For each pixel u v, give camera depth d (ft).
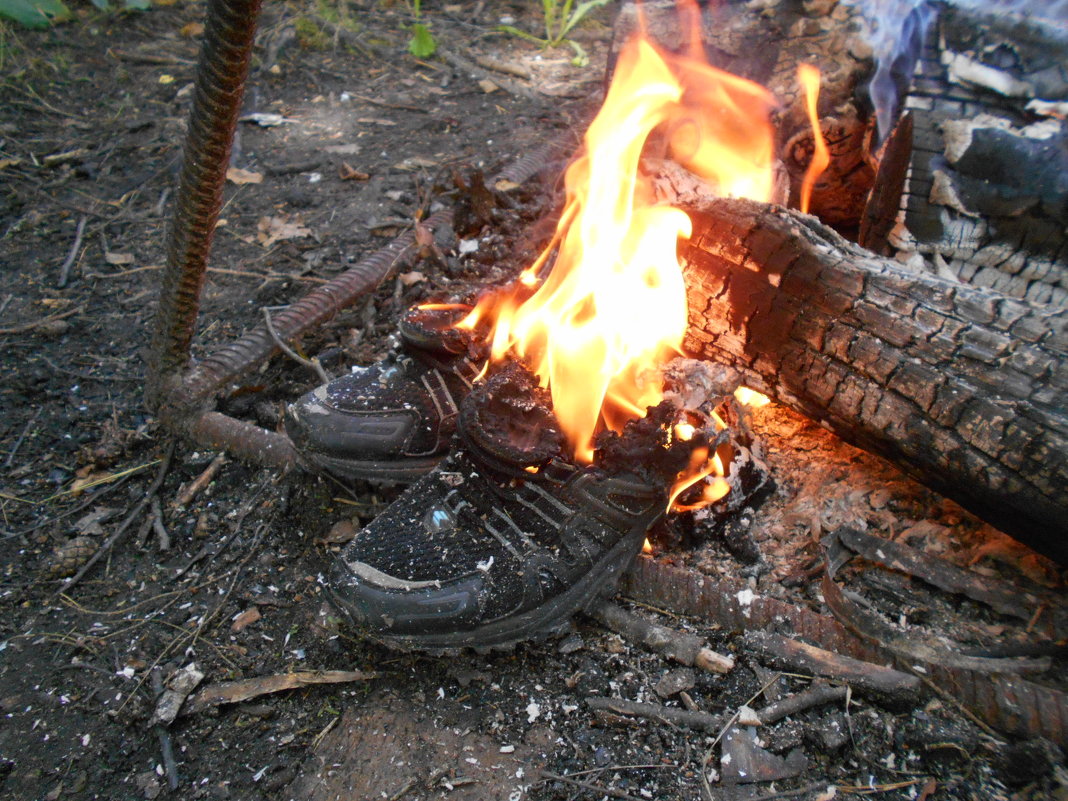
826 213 8.69
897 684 4.92
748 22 8.50
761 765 4.76
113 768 5.01
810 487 6.12
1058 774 4.51
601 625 5.58
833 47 7.87
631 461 5.18
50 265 9.41
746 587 5.55
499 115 12.35
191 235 6.17
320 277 9.09
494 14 15.66
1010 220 6.52
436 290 8.67
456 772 4.85
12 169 10.96
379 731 5.10
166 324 6.89
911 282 5.45
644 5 9.21
